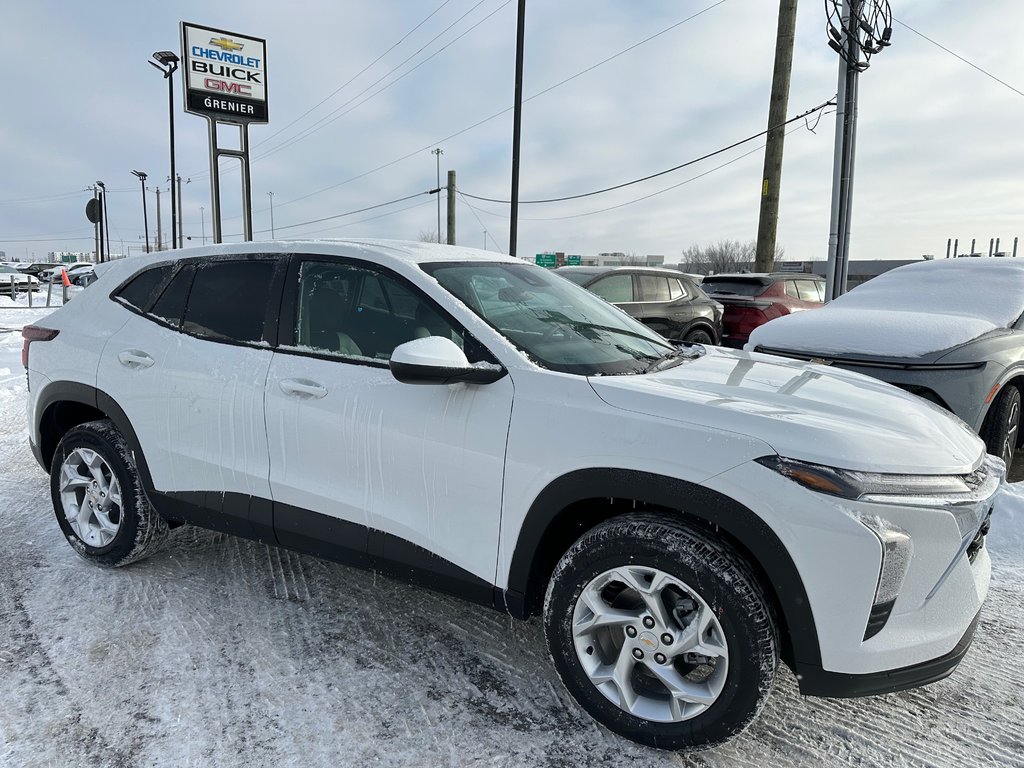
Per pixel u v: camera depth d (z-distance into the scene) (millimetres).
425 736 2277
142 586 3238
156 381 3082
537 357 2473
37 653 2684
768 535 1952
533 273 3334
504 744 2250
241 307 3008
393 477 2545
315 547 2795
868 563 1896
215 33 14883
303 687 2516
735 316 10188
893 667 1982
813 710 2457
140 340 3201
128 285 3414
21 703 2389
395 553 2580
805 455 1966
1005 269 5750
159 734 2252
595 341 2795
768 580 2092
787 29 12852
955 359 4309
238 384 2879
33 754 2150
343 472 2658
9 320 15570
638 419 2148
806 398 2379
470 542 2428
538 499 2268
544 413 2275
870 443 2045
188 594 3174
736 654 2012
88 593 3162
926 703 2500
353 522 2658
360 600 3162
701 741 2121
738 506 1980
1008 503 4141
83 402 3312
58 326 3525
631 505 2348
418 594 3234
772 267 13719
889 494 1956
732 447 2014
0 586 3211
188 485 3059
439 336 2553
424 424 2461
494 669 2662
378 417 2549
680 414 2129
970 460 2234
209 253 3209
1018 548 3770
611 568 2182
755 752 2238
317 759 2158
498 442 2332
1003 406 4535
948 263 6238
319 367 2729
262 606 3082
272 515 2846
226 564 3496
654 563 2098
